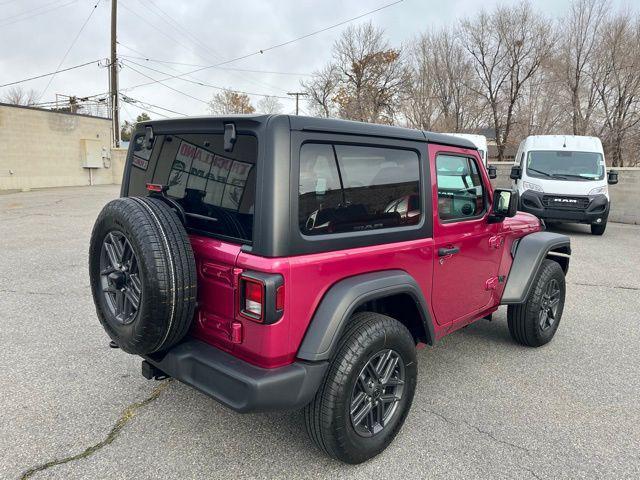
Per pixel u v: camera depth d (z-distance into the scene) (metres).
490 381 3.87
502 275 4.12
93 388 3.56
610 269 8.10
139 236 2.37
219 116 2.55
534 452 2.94
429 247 3.12
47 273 6.77
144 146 3.17
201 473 2.67
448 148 3.34
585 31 27.81
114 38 27.78
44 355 4.11
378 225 2.80
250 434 3.04
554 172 11.91
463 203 3.54
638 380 3.96
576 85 28.38
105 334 4.58
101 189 22.73
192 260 2.46
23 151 21.84
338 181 2.56
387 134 2.83
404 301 3.07
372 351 2.61
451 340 4.75
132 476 2.62
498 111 34.97
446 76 35.53
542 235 4.48
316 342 2.40
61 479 2.58
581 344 4.72
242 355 2.43
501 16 33.12
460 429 3.17
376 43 44.59
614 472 2.77
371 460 2.82
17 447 2.84
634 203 14.73
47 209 14.33
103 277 2.76
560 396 3.65
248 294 2.31
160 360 2.67
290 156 2.31
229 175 2.49
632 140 26.67
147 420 3.17
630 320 5.47
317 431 2.55
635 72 25.95
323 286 2.48
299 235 2.35
